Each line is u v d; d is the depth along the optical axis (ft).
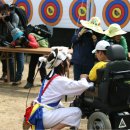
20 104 26.02
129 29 39.50
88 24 23.80
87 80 18.19
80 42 24.57
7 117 23.13
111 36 23.00
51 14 42.83
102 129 16.90
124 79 17.37
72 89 17.01
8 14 29.84
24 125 17.84
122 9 39.42
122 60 17.43
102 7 40.19
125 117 17.66
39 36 31.48
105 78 17.06
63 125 17.16
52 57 17.17
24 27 30.91
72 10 41.63
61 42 42.80
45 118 16.88
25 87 30.76
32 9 43.65
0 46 31.12
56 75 17.25
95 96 17.78
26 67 39.83
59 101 17.48
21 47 30.58
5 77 33.06
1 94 28.68
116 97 17.34
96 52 18.53
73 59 24.97
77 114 17.39
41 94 17.38
